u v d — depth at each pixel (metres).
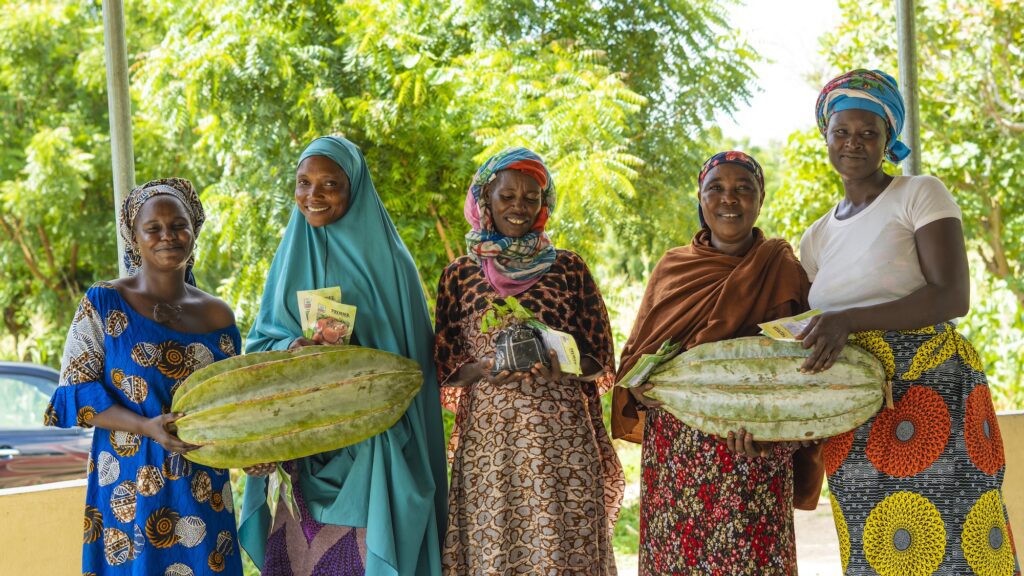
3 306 14.20
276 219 8.44
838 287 3.39
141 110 11.02
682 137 9.60
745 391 3.20
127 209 3.28
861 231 3.38
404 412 3.43
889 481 3.26
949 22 9.42
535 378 3.49
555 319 3.58
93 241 13.47
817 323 3.16
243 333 8.63
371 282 3.63
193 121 8.98
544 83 8.22
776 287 3.50
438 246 8.13
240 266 9.12
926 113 9.66
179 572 3.14
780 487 3.43
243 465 3.10
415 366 3.46
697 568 3.40
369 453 3.43
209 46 8.41
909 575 3.21
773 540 3.40
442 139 8.05
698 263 3.61
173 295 3.29
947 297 3.16
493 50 8.54
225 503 3.26
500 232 3.65
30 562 4.00
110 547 3.12
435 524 3.54
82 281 14.70
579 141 7.79
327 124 8.24
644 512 3.61
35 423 7.38
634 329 3.72
